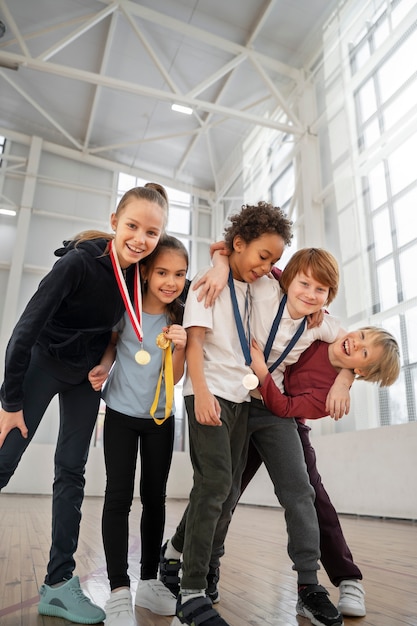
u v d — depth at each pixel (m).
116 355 1.48
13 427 1.20
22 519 3.99
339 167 6.48
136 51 7.44
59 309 1.34
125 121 8.99
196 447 1.22
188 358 1.26
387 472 4.70
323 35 6.99
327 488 5.57
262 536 3.21
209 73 7.71
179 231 10.28
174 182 10.41
